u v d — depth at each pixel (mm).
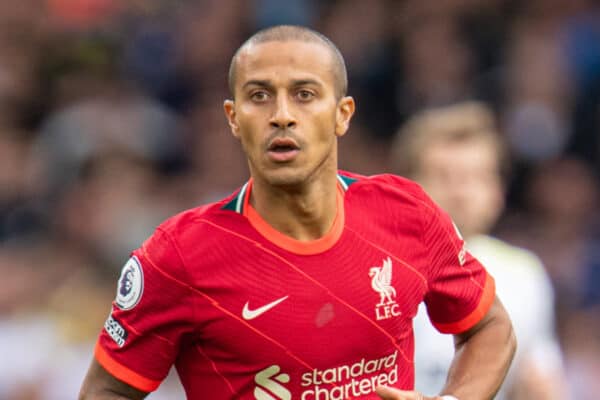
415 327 20703
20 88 42156
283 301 13547
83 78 42125
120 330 13906
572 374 32812
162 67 43656
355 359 13719
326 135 13328
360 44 41812
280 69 13156
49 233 35875
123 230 30422
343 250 13766
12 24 44312
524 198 38000
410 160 22453
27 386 26359
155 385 14008
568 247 36875
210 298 13547
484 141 22156
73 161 36844
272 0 43844
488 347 14891
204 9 45406
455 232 14742
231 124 13844
